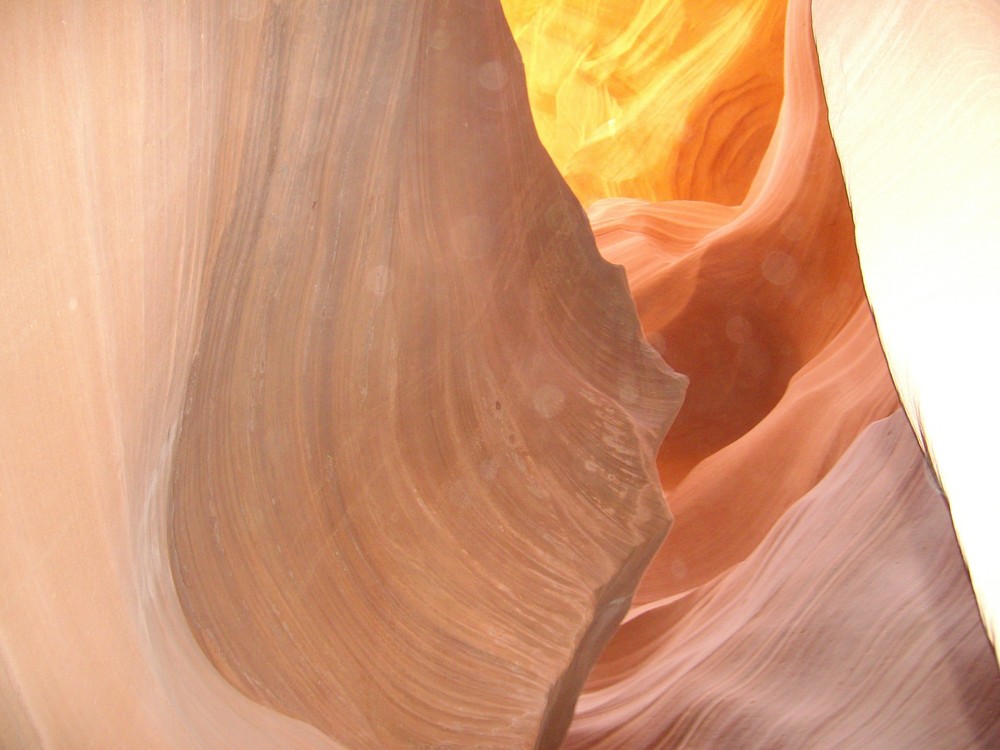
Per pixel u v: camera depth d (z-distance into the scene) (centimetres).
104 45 133
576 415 449
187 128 167
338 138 267
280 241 242
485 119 402
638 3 1717
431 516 338
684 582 786
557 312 480
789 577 550
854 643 478
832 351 910
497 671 315
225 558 225
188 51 169
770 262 1033
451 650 308
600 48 1773
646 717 525
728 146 1623
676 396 512
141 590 161
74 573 117
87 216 124
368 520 305
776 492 808
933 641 449
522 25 1867
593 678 641
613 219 1268
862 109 208
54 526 112
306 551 264
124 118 138
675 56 1688
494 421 396
